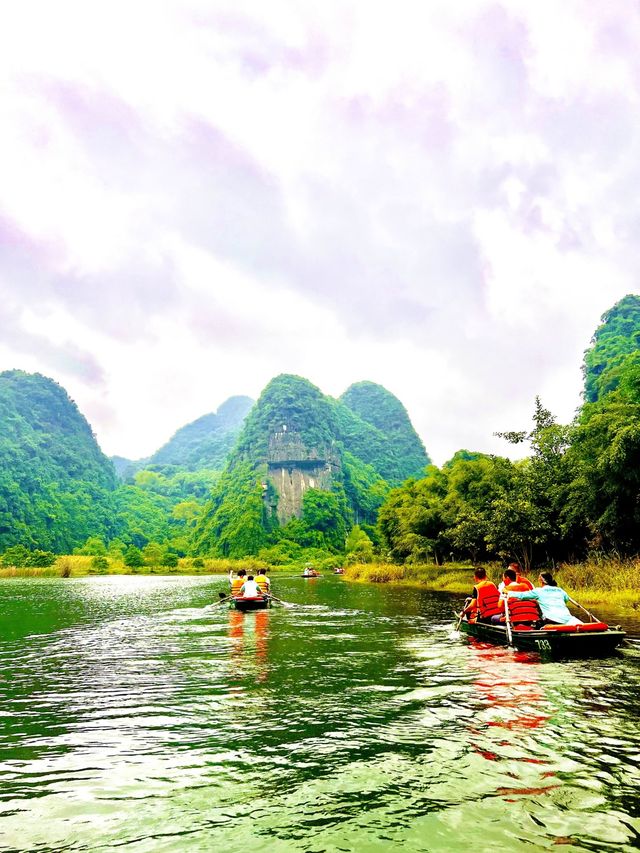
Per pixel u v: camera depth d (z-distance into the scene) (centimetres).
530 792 475
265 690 853
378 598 2712
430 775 514
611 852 381
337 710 736
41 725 697
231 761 563
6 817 452
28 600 2995
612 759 544
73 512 16450
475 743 596
